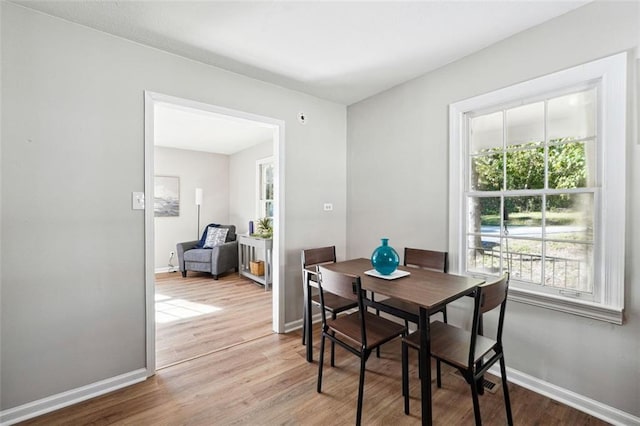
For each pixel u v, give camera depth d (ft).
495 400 5.95
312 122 10.12
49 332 5.77
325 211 10.53
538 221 6.42
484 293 4.50
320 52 7.26
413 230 8.82
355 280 5.26
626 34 5.10
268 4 5.51
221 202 20.77
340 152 10.98
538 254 6.42
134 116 6.70
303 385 6.49
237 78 8.36
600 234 5.53
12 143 5.43
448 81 7.85
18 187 5.49
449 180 7.83
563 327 5.86
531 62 6.28
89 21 5.97
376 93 9.89
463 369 4.66
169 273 17.92
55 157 5.82
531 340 6.30
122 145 6.55
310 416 5.53
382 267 6.45
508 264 6.91
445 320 7.25
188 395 6.17
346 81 8.95
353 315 6.77
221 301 12.50
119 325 6.51
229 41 6.75
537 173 6.43
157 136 15.65
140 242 6.79
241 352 8.01
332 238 10.75
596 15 5.41
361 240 10.57
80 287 6.09
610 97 5.26
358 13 5.78
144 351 6.81
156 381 6.66
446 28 6.29
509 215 6.89
